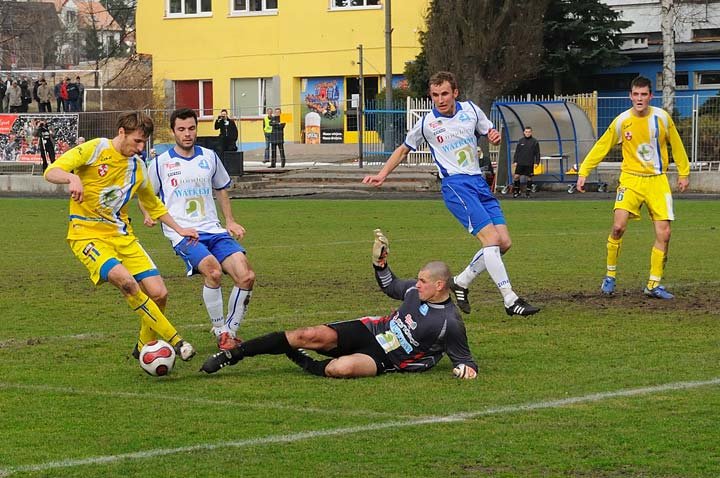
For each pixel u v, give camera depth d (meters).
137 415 16.56
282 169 85.31
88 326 24.70
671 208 28.02
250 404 17.12
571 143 75.25
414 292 19.06
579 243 41.69
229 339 21.47
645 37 107.31
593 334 23.16
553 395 17.59
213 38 112.50
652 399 17.30
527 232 46.12
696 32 110.19
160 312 19.50
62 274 34.22
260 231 47.81
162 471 13.80
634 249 39.56
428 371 19.42
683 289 29.78
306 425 15.87
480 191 25.09
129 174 20.06
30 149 84.81
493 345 21.97
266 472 13.74
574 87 100.19
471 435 15.30
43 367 20.20
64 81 99.12
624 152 28.41
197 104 114.44
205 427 15.84
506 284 24.45
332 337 19.05
